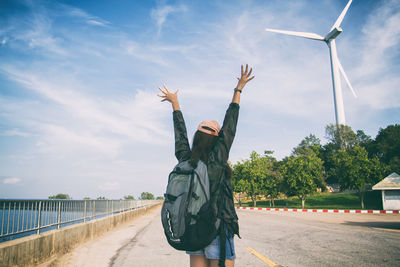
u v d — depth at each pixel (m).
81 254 5.74
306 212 28.08
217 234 1.62
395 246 6.45
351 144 74.75
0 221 4.15
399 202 29.36
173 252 6.06
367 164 41.25
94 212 9.07
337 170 44.03
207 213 1.42
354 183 40.56
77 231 6.66
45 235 4.92
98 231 8.71
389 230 10.02
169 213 1.43
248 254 5.59
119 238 8.39
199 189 1.42
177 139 1.95
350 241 7.26
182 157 1.79
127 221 14.93
